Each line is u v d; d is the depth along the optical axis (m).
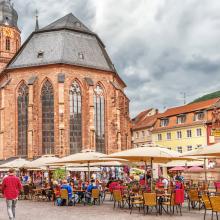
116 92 80.19
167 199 29.91
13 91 78.19
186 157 32.38
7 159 76.44
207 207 23.19
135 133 120.00
